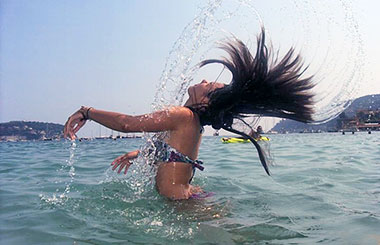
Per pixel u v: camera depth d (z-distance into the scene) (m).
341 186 4.64
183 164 3.52
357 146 12.31
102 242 2.62
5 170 6.68
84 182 5.00
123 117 3.32
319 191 4.30
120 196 3.84
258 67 3.47
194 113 3.57
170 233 2.79
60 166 7.00
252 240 2.64
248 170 6.16
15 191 4.43
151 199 3.60
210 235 2.74
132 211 3.32
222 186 4.55
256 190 4.34
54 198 3.94
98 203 3.63
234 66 3.52
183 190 3.56
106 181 4.90
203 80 3.79
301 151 10.25
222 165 6.90
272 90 3.53
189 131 3.51
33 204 3.71
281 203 3.69
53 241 2.67
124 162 3.98
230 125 3.74
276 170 6.11
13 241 2.69
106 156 8.91
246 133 3.89
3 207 3.60
